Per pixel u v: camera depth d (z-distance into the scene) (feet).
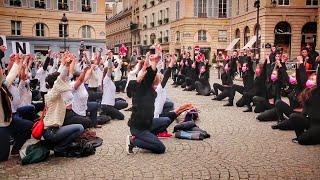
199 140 27.96
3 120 22.76
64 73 22.74
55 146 23.98
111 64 36.68
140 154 24.48
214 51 167.43
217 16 166.30
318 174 20.18
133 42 246.47
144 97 24.16
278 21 130.62
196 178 19.90
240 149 25.32
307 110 26.35
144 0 220.84
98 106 34.50
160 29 198.18
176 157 23.70
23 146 26.50
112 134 30.40
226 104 46.34
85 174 20.76
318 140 25.85
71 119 25.68
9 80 23.07
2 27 138.21
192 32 164.86
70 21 150.00
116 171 21.20
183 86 71.51
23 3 142.00
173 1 179.11
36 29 145.38
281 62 36.99
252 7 140.77
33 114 29.73
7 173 20.98
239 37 155.43
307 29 132.67
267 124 33.91
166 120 28.71
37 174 20.80
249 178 19.76
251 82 42.68
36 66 60.70
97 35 155.33
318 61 30.94
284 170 20.89
